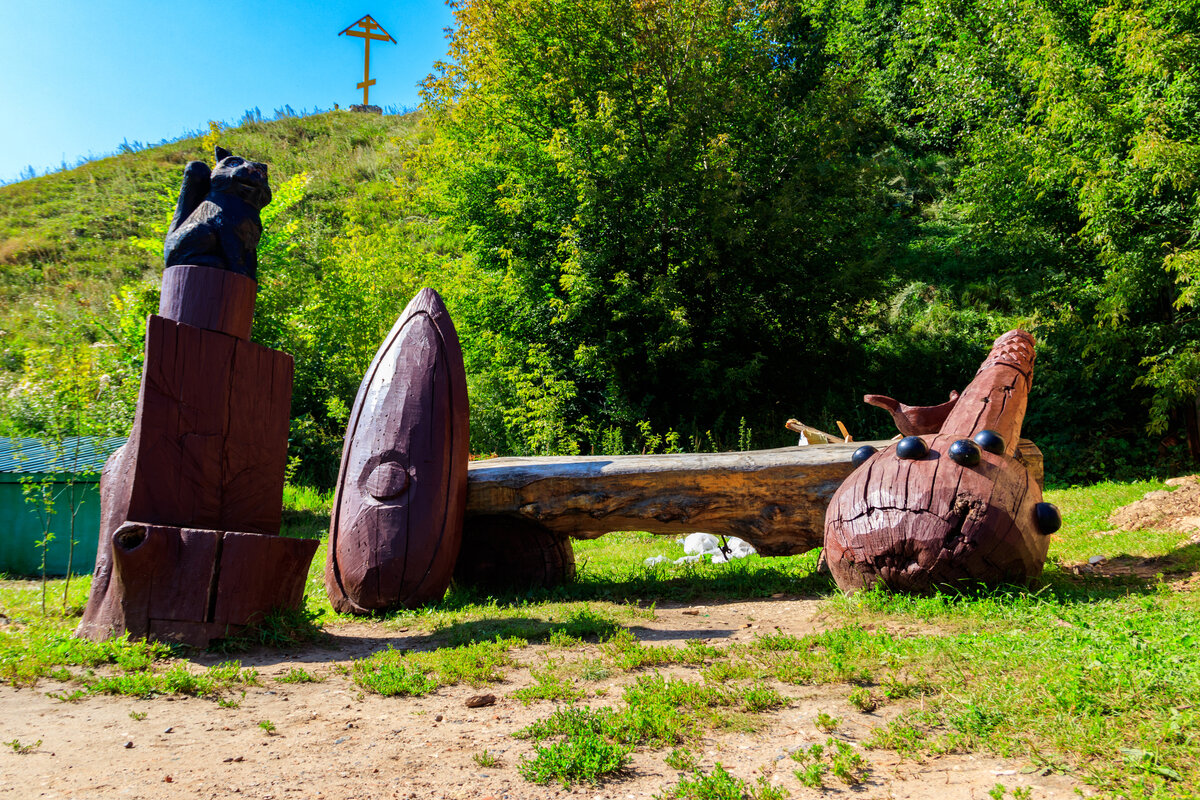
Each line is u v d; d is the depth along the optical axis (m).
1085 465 15.15
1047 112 13.90
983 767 2.91
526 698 4.04
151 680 4.28
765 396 19.64
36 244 23.55
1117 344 13.55
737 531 7.50
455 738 3.52
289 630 5.46
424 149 21.58
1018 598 5.42
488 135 19.56
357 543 6.68
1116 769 2.73
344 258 19.30
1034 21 14.25
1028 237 15.12
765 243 18.39
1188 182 11.27
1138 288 12.59
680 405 19.12
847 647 4.50
